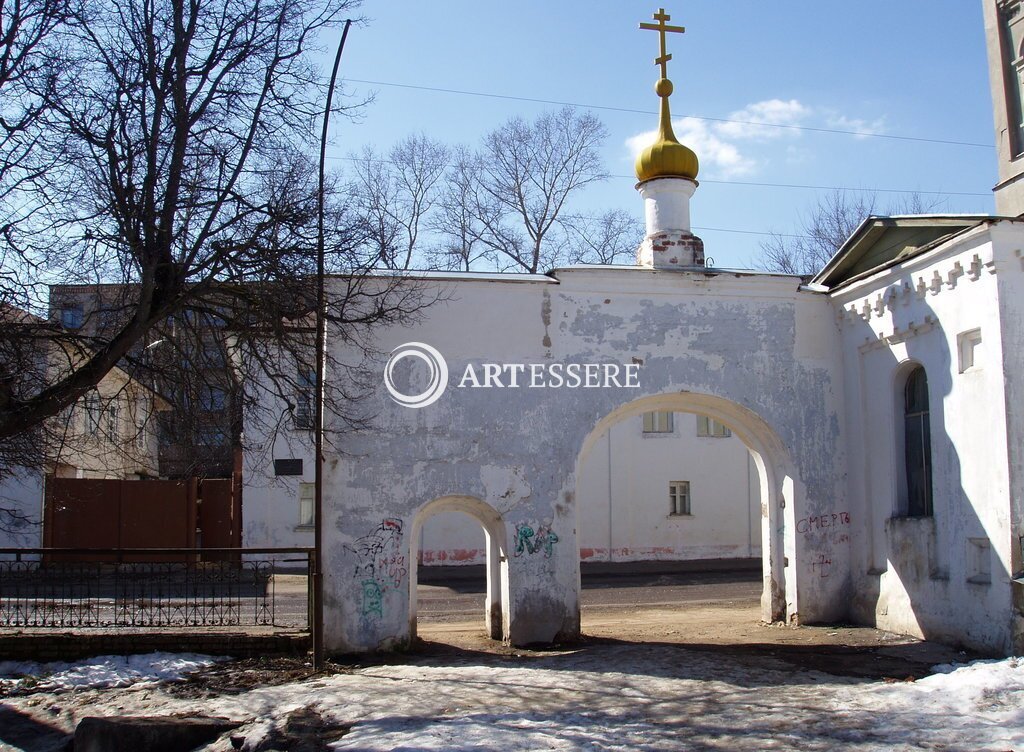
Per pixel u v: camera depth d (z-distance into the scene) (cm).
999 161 1510
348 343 1317
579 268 1388
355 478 1306
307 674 1134
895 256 1408
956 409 1233
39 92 1055
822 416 1475
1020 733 809
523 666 1166
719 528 3045
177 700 1020
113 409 1341
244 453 2603
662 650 1245
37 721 970
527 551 1338
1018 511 1125
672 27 1565
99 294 1170
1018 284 1159
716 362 1433
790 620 1462
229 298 1157
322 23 1186
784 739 823
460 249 3400
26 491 2425
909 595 1324
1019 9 1484
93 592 1941
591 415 1382
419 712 928
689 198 1542
